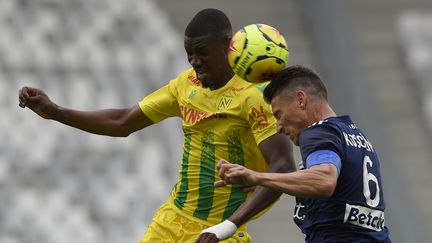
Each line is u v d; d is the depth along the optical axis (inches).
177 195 756.6
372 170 620.4
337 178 581.3
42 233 1536.7
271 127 681.0
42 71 1729.8
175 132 1691.7
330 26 2071.9
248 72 663.8
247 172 556.7
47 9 1818.4
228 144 716.7
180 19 1966.0
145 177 1641.2
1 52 1728.6
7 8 1786.4
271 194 653.9
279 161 676.1
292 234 1656.0
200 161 733.3
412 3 2193.7
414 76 2047.2
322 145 589.3
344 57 2034.9
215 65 694.5
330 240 614.9
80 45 1795.0
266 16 2087.8
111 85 1748.3
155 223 762.8
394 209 1792.6
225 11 2060.8
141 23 1875.0
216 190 731.4
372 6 2164.1
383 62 2058.3
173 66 1820.9
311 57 2046.0
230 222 648.4
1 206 1537.9
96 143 1642.5
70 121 762.8
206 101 719.7
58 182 1593.3
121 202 1606.8
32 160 1599.4
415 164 1877.5
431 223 1785.2
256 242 1621.6
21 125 1619.1
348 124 621.6
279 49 660.1
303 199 633.0
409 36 2116.1
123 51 1811.0
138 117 770.8
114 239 1568.7
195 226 744.3
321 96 620.4
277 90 623.5
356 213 609.3
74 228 1555.1
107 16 1855.3
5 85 1668.3
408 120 1962.4
